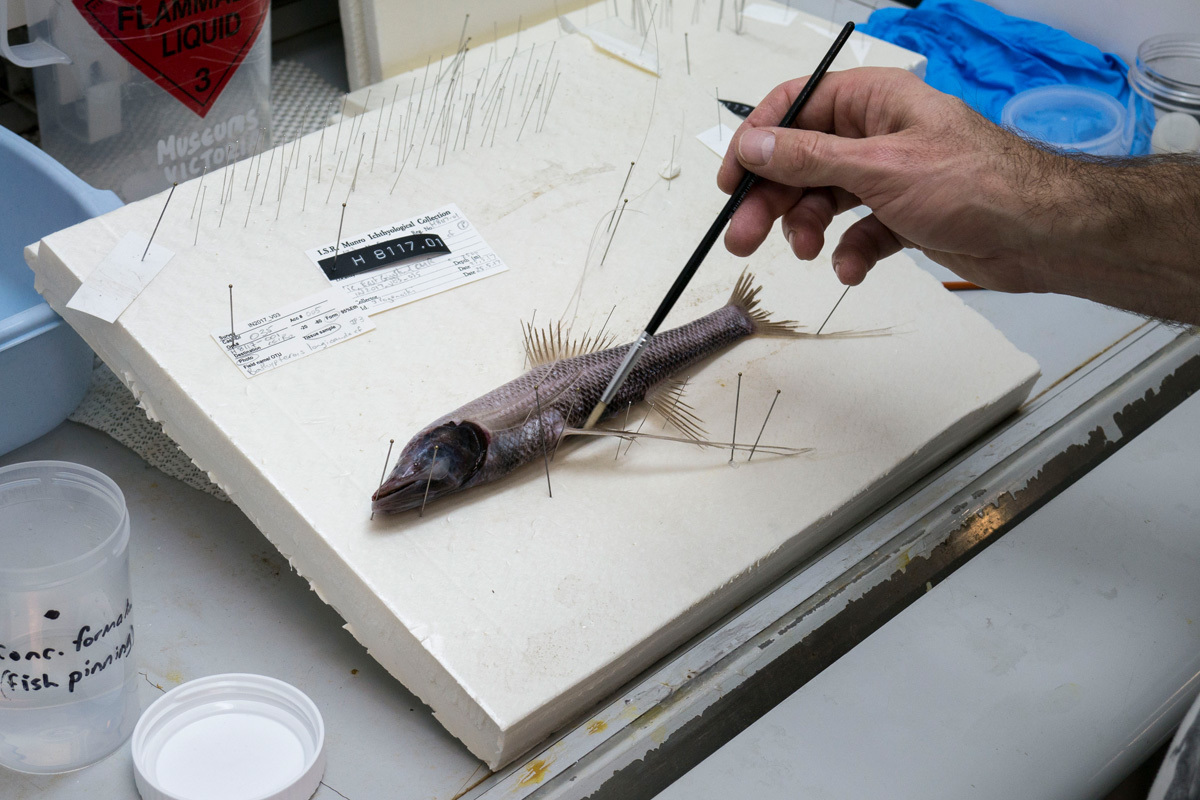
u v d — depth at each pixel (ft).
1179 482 2.51
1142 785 2.79
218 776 2.09
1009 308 2.82
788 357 2.48
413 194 2.58
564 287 2.49
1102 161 2.28
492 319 2.42
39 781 2.10
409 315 2.40
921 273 2.64
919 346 2.53
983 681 2.23
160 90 2.71
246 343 2.31
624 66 2.95
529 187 2.64
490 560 2.16
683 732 2.17
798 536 2.28
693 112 2.86
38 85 2.74
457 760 2.15
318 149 2.62
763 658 2.25
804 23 3.24
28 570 1.94
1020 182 2.20
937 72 3.26
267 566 2.35
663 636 2.18
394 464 2.22
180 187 2.50
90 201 2.53
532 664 2.09
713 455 2.33
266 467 2.19
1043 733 2.19
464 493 2.22
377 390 2.30
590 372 2.32
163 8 2.61
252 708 2.16
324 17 3.51
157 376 2.28
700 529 2.24
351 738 2.16
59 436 2.48
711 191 2.71
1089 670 2.25
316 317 2.36
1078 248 2.23
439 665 2.07
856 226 2.45
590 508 2.24
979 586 2.34
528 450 2.24
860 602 2.33
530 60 2.93
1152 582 2.36
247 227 2.46
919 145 2.22
